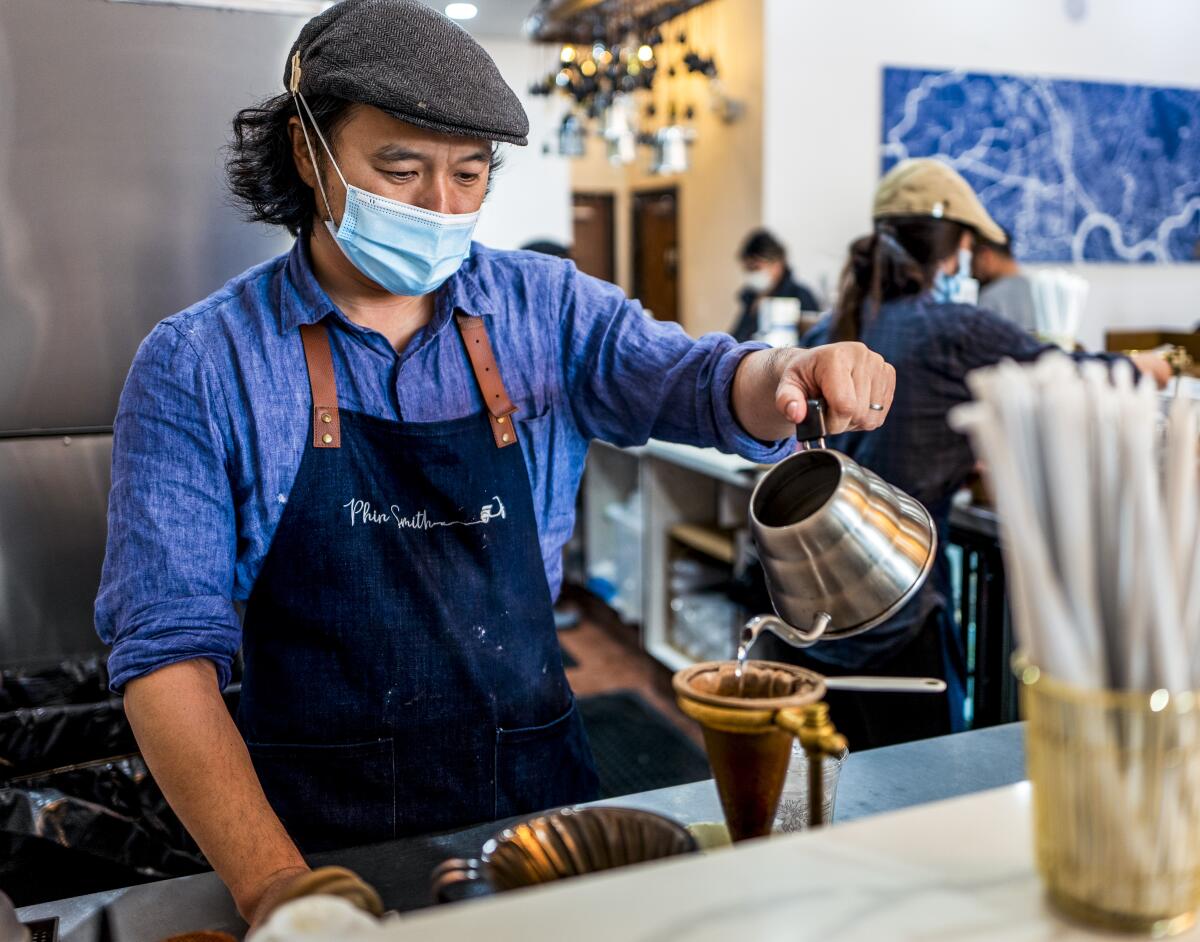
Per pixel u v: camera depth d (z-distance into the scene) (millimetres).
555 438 1347
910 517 938
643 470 4016
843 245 6398
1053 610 564
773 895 593
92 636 2125
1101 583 571
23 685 1937
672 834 729
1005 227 6539
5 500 2045
